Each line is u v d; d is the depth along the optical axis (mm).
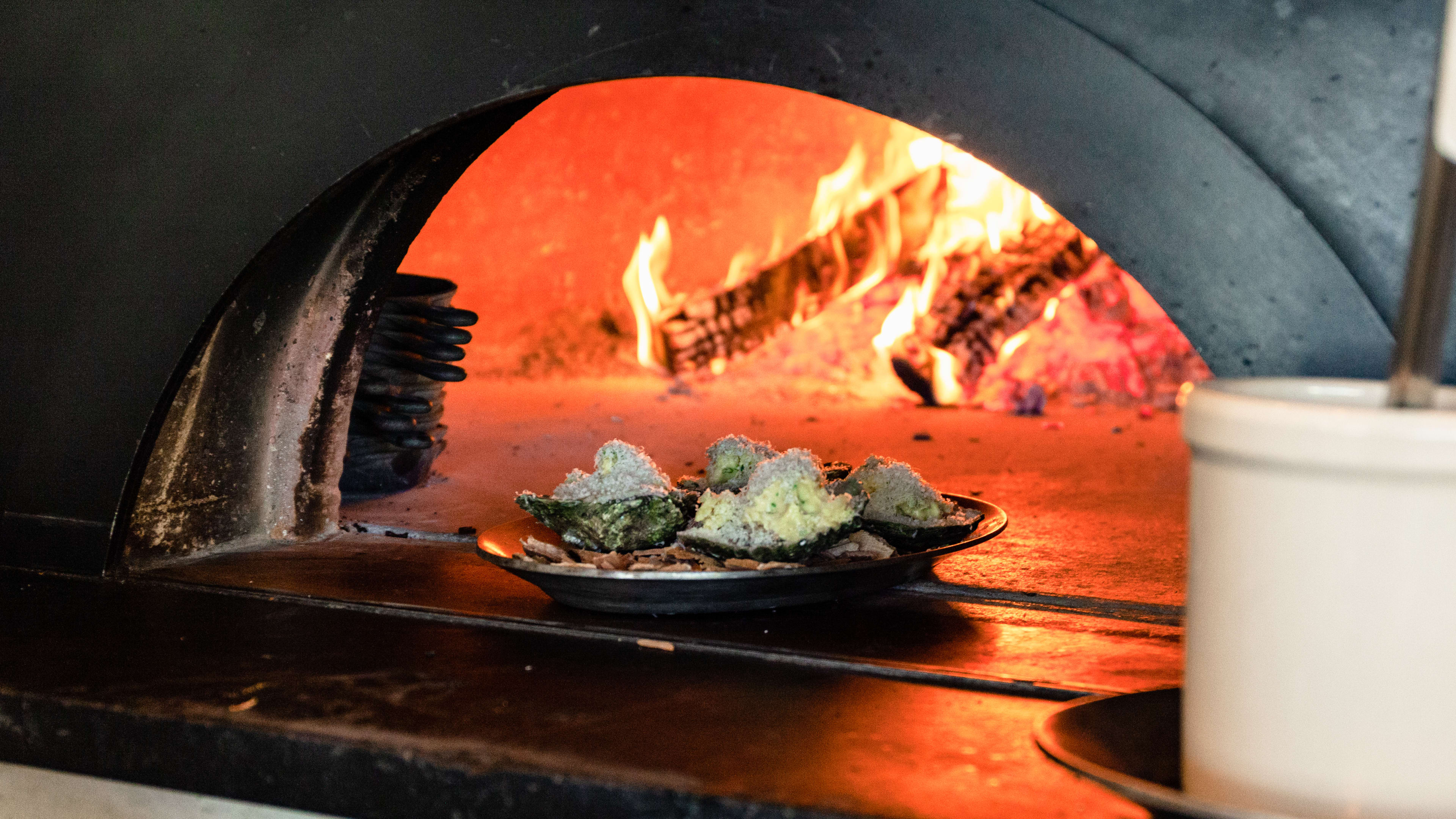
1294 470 854
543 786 935
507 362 2947
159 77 1202
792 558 1104
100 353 1218
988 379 2553
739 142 2906
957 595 1196
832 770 939
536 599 1171
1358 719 851
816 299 2770
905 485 1181
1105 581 1269
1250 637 867
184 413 1248
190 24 1193
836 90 1077
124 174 1210
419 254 3004
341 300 1307
